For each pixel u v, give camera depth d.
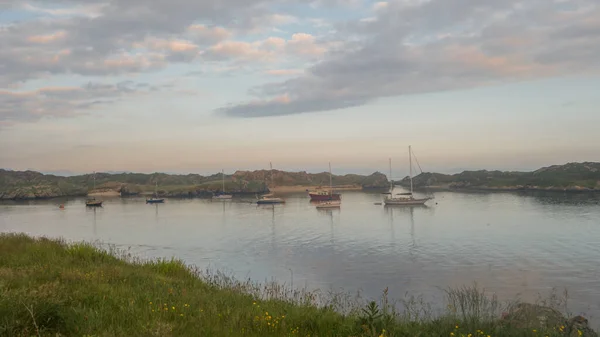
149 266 17.52
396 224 77.38
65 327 7.21
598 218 76.81
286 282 31.42
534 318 10.65
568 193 165.75
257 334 7.90
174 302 9.92
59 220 96.62
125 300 9.44
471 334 8.66
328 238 59.03
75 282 11.05
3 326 6.51
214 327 7.86
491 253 44.53
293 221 86.25
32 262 14.62
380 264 39.41
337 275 34.50
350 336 7.95
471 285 30.62
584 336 10.40
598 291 28.30
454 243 52.16
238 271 36.09
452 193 198.88
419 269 36.94
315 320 9.20
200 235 63.94
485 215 90.38
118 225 82.81
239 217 98.00
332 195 163.38
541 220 76.44
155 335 6.79
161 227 77.44
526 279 32.50
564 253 43.62
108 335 6.71
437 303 23.75
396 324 8.99
